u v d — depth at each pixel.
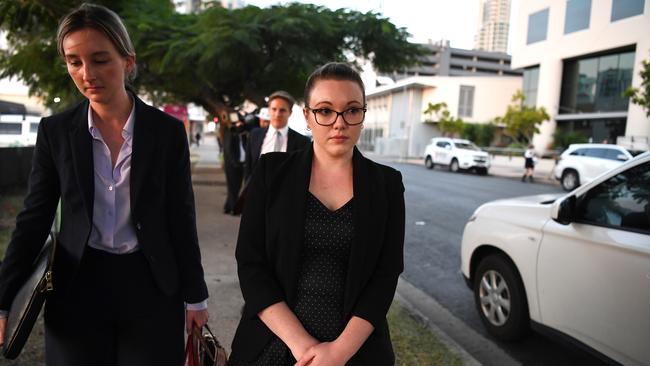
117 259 1.70
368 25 8.78
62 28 1.52
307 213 1.55
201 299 1.85
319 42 8.74
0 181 9.47
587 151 15.84
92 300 1.68
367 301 1.50
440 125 43.03
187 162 1.81
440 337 3.47
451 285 5.07
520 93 35.44
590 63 35.16
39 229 1.64
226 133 7.92
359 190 1.54
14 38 7.95
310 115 1.58
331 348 1.41
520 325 3.45
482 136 44.81
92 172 1.61
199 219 7.33
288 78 9.79
